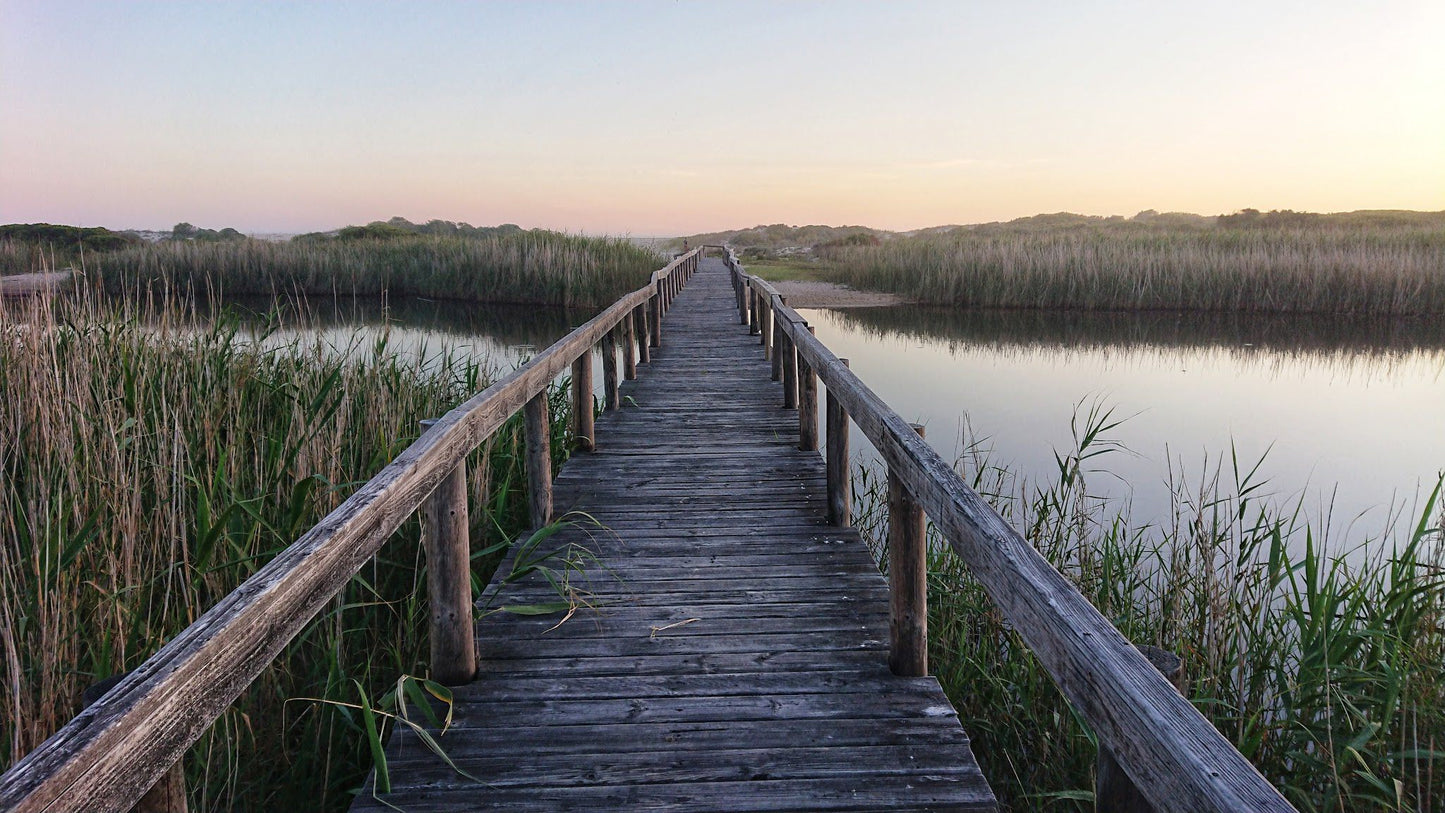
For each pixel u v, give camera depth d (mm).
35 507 3104
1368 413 9094
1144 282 19109
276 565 1562
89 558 3025
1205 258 19062
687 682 2717
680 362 9805
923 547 2695
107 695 1100
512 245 22547
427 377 6730
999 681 3240
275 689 2867
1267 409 9320
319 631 3133
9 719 2324
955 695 3256
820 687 2672
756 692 2646
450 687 2705
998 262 20734
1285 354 13258
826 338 15484
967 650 3543
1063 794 2465
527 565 3680
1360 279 17391
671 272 16844
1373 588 3643
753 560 3777
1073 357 13117
